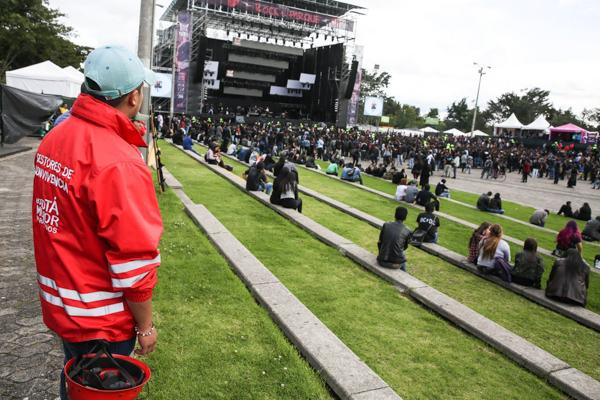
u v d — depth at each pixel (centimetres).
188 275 576
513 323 662
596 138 4984
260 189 1327
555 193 2698
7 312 426
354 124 5000
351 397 359
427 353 500
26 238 643
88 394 159
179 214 890
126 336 181
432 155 3084
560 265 750
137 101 188
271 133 3338
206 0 4131
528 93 10800
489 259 844
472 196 2231
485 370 483
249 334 446
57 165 167
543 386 471
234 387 356
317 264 754
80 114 173
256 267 639
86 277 169
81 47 4847
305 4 4769
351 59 4984
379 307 609
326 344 437
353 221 1195
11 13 3375
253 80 5338
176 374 363
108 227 161
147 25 1039
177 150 2300
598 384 470
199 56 4262
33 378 331
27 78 2105
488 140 5459
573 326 676
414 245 1040
